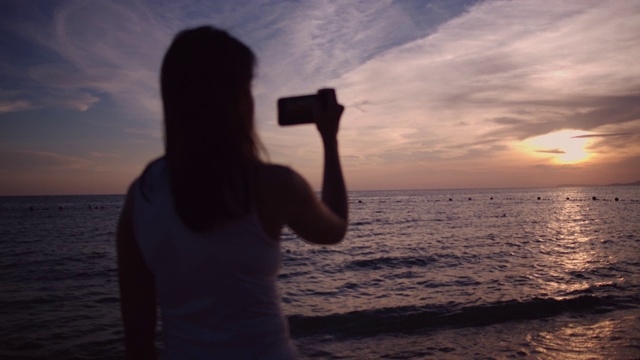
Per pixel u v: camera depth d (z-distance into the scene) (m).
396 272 14.19
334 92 1.42
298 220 1.23
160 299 1.25
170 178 1.17
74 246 23.17
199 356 1.16
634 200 93.44
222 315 1.16
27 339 7.69
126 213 1.30
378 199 119.25
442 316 8.52
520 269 14.02
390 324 8.19
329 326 8.15
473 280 12.24
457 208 67.19
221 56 1.18
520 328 7.77
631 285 10.93
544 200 99.56
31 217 52.28
